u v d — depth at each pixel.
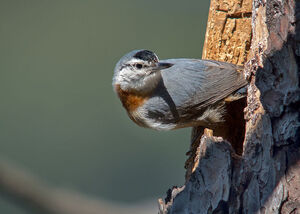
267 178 5.11
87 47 16.47
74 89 16.34
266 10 5.24
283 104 5.01
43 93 16.39
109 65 16.28
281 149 4.99
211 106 7.59
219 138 5.89
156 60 7.67
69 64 16.47
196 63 7.63
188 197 5.84
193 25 15.65
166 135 16.09
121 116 16.27
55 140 15.95
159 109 7.74
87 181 15.50
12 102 16.17
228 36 7.59
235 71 7.45
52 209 11.27
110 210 12.39
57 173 15.55
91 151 15.86
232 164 5.55
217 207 5.47
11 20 16.89
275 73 5.12
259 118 5.45
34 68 16.52
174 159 15.73
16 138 15.89
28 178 11.30
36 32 16.80
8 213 16.02
